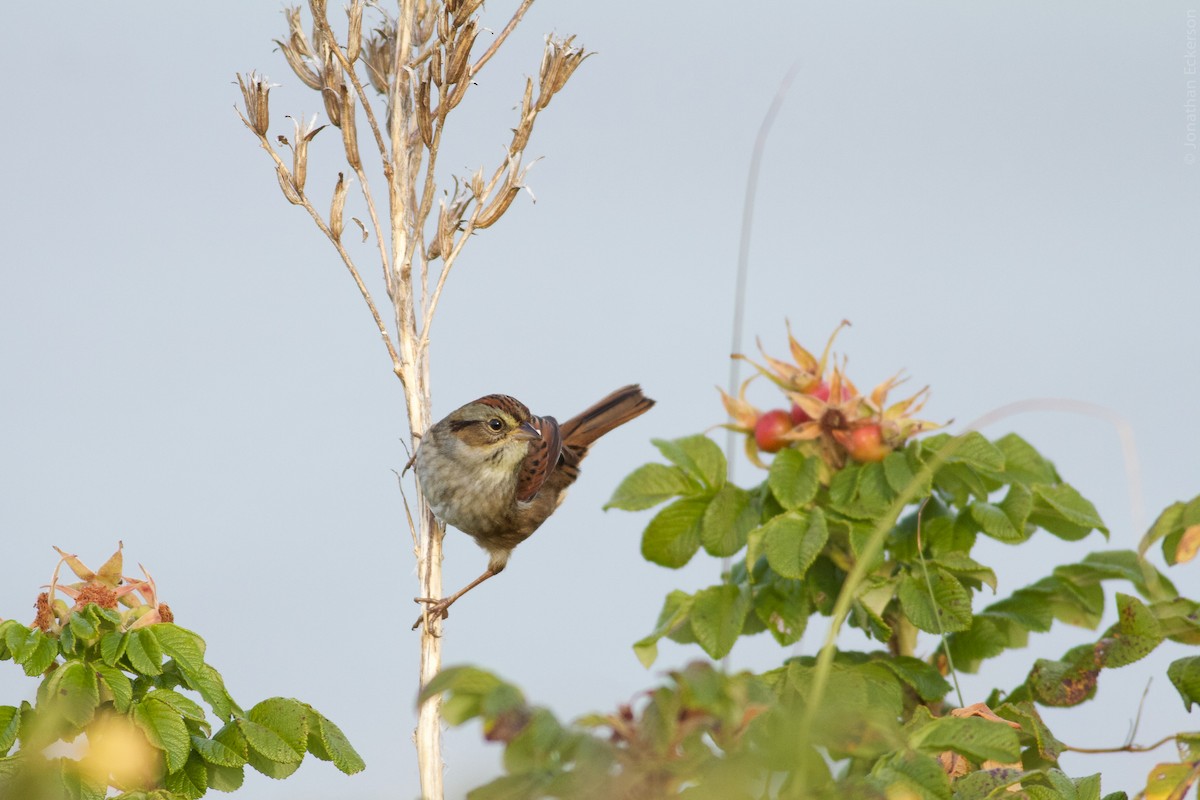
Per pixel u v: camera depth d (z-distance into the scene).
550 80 8.88
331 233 8.97
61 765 6.21
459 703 4.04
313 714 6.65
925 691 6.48
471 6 8.70
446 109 8.85
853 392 6.89
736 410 7.01
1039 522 7.34
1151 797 5.36
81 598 6.75
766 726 4.13
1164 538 6.84
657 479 6.98
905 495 4.55
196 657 6.64
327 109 8.95
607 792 3.68
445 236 8.98
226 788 6.64
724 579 6.62
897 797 4.71
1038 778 5.68
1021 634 7.60
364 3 9.19
